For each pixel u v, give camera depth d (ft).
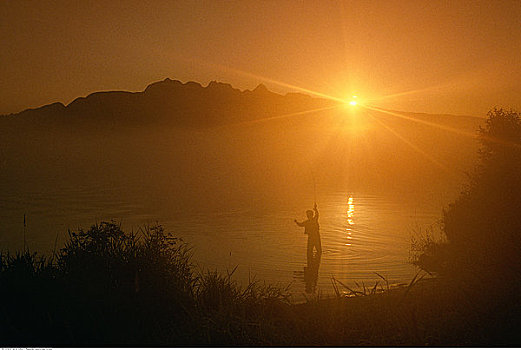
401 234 71.92
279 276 44.32
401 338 16.39
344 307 19.72
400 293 22.76
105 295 20.16
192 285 25.23
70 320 17.65
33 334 16.44
